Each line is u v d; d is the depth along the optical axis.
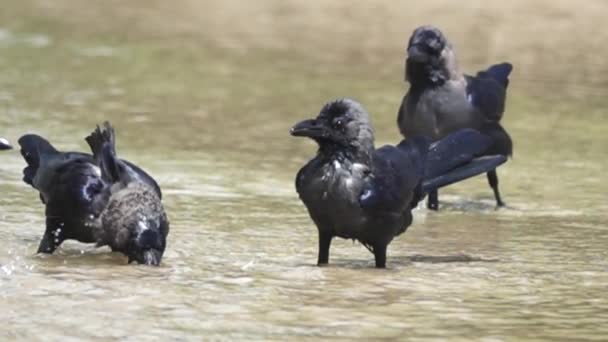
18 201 15.31
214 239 13.73
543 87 26.45
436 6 37.22
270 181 17.39
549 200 16.81
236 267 12.36
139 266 12.20
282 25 35.84
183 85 26.48
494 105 16.55
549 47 31.28
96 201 12.50
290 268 12.34
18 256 12.62
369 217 11.98
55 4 40.44
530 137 21.47
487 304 11.08
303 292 11.34
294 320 10.35
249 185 17.05
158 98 24.75
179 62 29.70
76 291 11.15
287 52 31.34
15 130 20.44
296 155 19.55
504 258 13.20
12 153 18.55
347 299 11.12
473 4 36.97
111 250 12.89
